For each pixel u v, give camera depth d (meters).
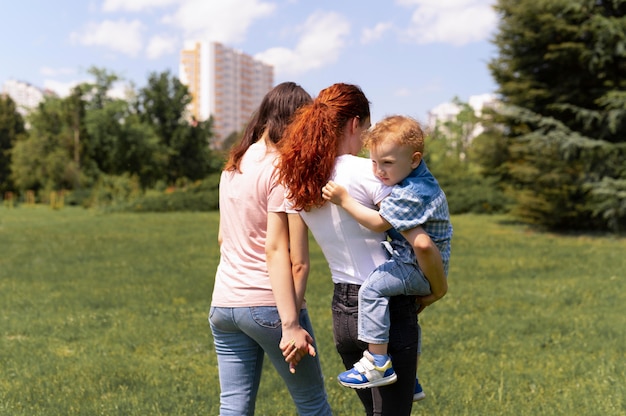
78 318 7.71
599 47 18.16
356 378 2.60
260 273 2.83
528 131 21.05
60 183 58.12
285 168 2.68
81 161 61.44
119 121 62.09
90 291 9.60
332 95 2.79
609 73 19.06
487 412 4.41
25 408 4.50
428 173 2.61
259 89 165.50
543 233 19.42
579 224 19.86
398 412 2.69
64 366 5.66
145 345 6.47
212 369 5.61
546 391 4.94
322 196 2.65
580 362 5.71
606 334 6.79
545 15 18.95
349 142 2.80
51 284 10.29
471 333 6.83
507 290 9.46
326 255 2.79
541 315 7.73
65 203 48.00
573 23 19.17
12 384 5.12
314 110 2.71
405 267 2.59
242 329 2.84
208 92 148.00
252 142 3.00
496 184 28.89
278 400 4.71
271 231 2.76
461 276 10.80
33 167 59.34
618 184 17.70
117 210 32.34
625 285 9.84
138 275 11.16
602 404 4.53
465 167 40.06
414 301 2.73
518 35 20.61
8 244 16.47
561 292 9.26
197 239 17.64
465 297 8.91
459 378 5.26
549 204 19.41
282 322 2.70
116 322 7.50
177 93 66.75
